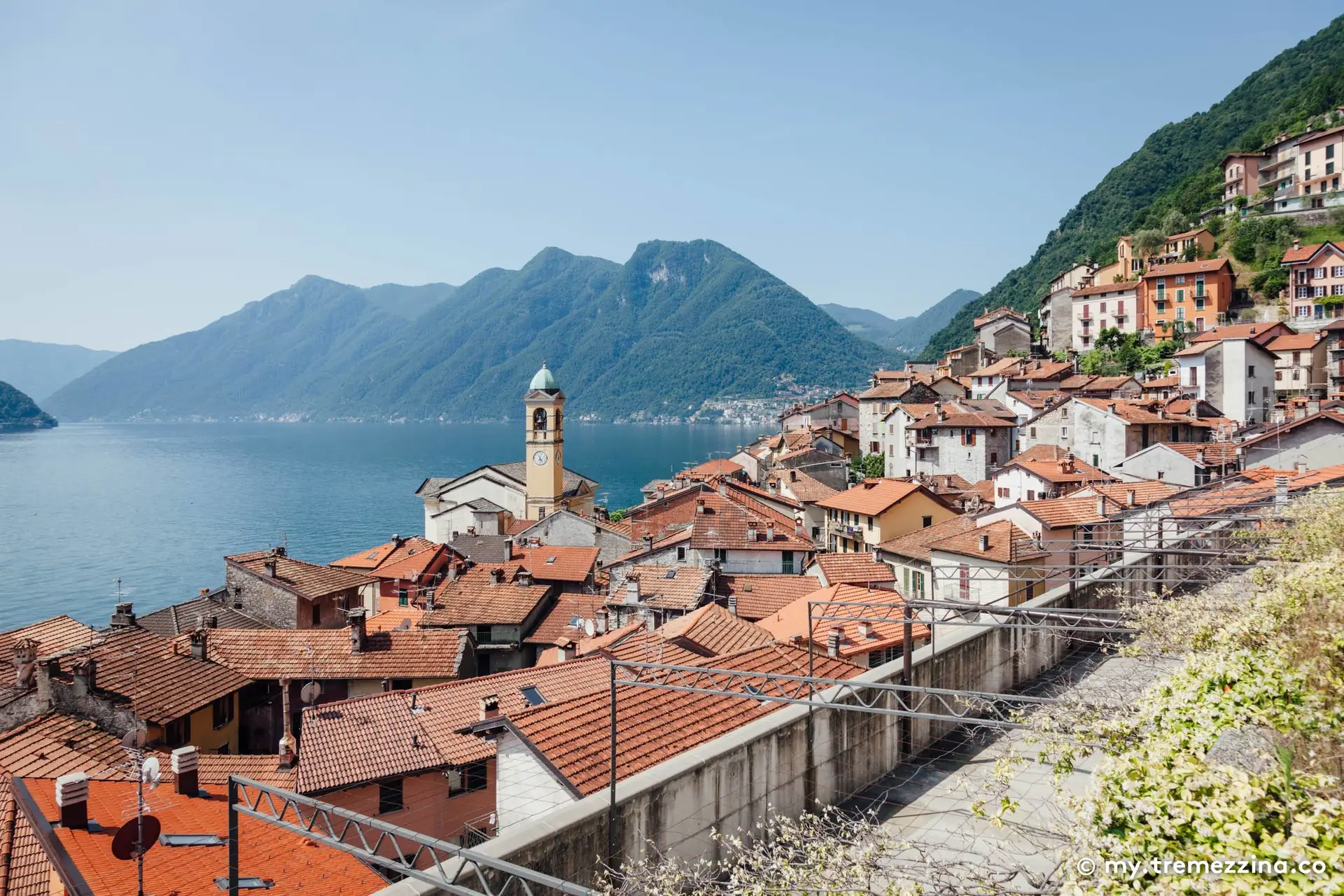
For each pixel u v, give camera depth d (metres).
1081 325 140.62
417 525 181.62
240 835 21.62
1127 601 25.78
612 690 16.08
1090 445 85.88
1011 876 11.20
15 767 26.86
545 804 20.30
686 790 14.91
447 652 42.84
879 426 120.50
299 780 27.41
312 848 21.22
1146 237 149.12
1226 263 122.81
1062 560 51.69
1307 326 112.88
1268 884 6.73
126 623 45.62
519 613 55.03
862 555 56.06
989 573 49.19
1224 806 7.50
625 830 13.99
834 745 17.47
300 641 42.69
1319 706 10.00
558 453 101.88
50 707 30.61
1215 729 9.75
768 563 60.19
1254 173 143.62
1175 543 34.00
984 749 18.84
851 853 12.12
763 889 11.34
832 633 36.56
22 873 19.27
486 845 12.55
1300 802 7.56
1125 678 19.91
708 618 36.69
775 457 130.50
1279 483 37.09
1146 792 8.11
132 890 18.02
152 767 19.38
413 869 9.93
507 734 21.39
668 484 119.88
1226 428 76.62
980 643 21.23
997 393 120.50
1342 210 123.88
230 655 41.09
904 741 18.81
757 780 16.08
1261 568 21.33
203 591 58.75
